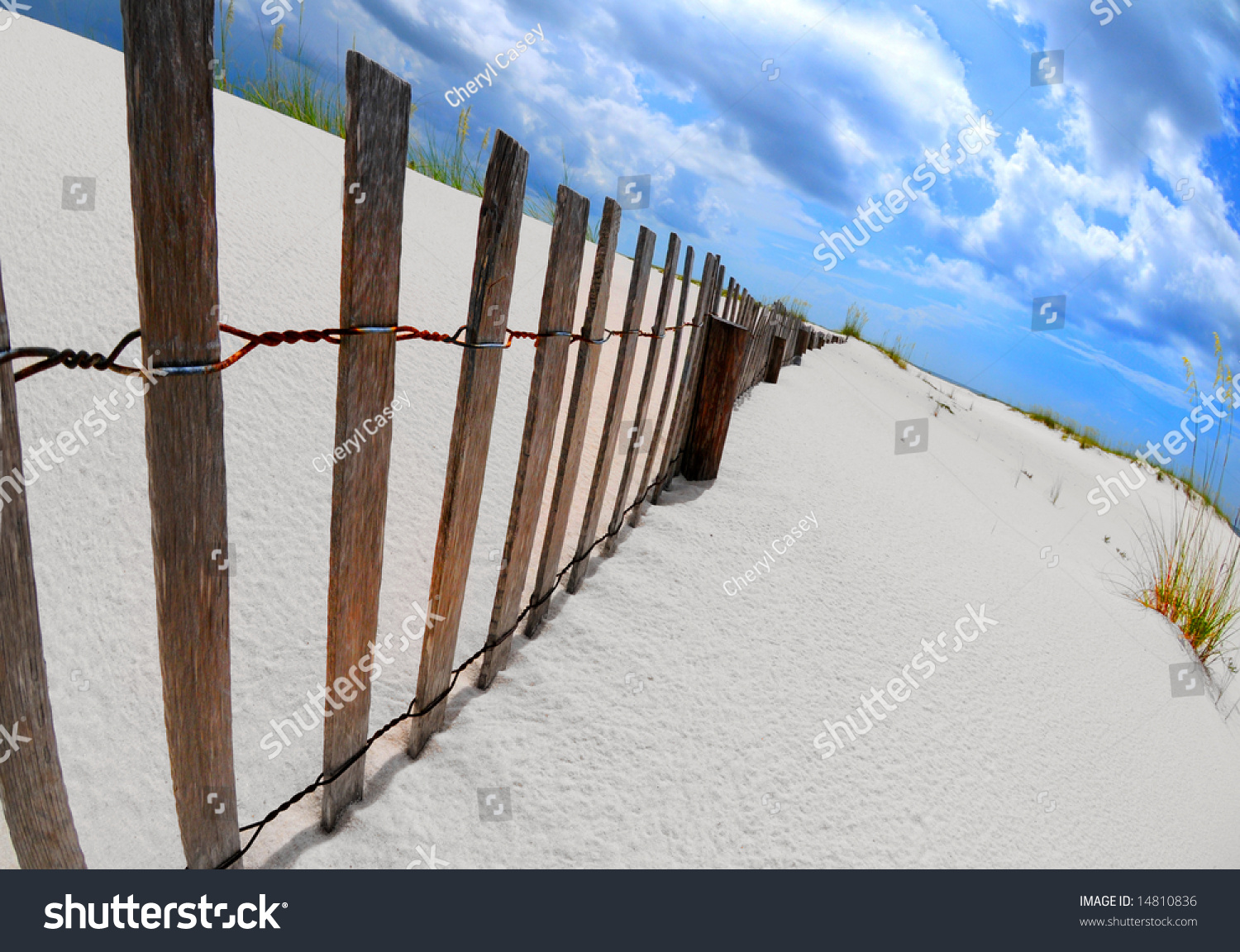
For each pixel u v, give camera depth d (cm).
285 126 498
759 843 188
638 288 248
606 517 338
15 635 85
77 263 245
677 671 247
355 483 132
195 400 96
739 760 215
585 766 198
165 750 164
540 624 250
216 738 121
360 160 108
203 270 92
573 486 242
